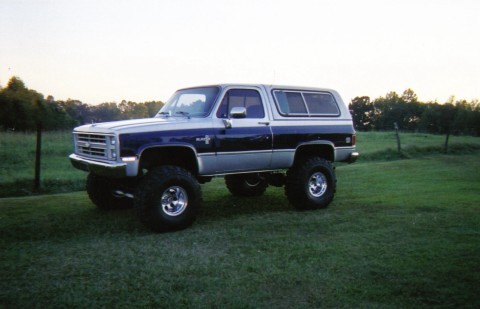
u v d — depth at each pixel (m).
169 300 3.33
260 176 7.18
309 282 3.68
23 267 4.11
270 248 4.70
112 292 3.49
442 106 87.62
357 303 3.26
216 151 5.95
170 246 4.81
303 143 6.85
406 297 3.35
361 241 4.92
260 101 6.55
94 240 5.09
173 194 5.59
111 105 94.44
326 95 7.42
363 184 9.60
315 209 6.89
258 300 3.32
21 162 12.74
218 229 5.61
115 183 6.49
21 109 54.69
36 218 6.27
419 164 14.23
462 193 8.21
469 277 3.74
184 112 6.43
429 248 4.60
